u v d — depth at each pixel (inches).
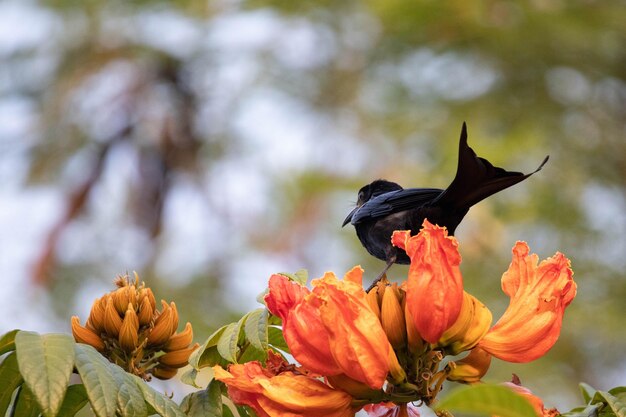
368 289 218.1
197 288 574.9
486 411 89.8
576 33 574.9
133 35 709.3
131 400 114.7
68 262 608.1
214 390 130.5
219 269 593.6
